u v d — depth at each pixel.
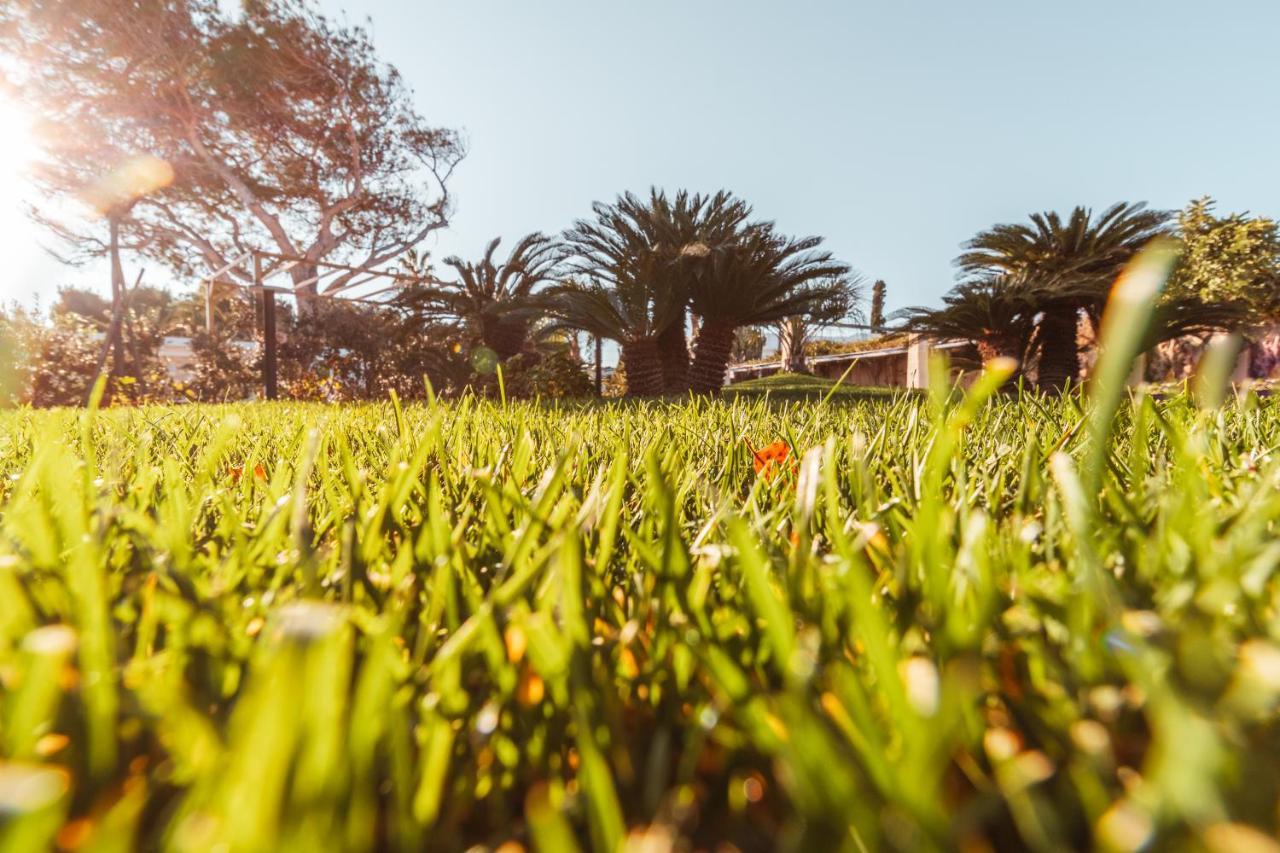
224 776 0.21
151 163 29.23
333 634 0.21
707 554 0.53
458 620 0.46
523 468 0.85
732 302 17.31
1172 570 0.44
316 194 33.28
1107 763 0.26
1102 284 19.20
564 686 0.35
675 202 19.20
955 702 0.25
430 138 35.22
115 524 0.63
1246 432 1.18
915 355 28.53
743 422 1.91
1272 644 0.30
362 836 0.24
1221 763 0.20
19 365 14.91
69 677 0.33
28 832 0.15
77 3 25.78
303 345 17.44
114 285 16.53
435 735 0.30
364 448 1.61
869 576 0.51
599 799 0.26
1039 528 0.56
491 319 20.31
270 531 0.59
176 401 17.44
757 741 0.29
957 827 0.23
